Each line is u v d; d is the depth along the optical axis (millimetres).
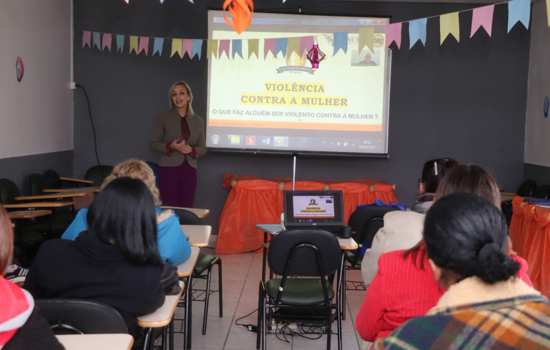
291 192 3893
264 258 3900
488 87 6551
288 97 6422
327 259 3180
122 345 1727
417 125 6598
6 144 4805
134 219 2018
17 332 1246
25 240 4262
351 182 6344
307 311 3904
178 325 3939
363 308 1675
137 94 6508
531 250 4348
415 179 6637
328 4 6430
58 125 6031
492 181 1854
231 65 6398
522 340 926
